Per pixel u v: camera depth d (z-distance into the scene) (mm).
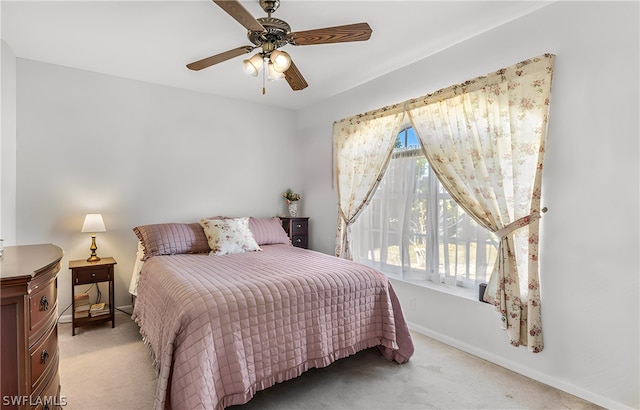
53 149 3021
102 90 3246
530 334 2096
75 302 2906
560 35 2010
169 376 1604
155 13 2160
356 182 3486
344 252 3646
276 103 4277
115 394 1952
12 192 2756
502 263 2240
